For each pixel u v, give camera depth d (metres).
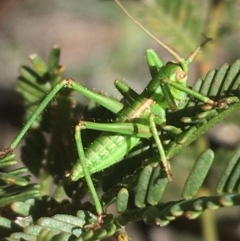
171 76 0.16
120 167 0.15
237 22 0.17
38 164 0.15
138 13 0.17
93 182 0.15
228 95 0.14
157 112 0.16
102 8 0.24
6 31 0.29
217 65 0.23
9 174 0.13
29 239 0.12
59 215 0.13
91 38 0.28
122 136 0.15
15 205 0.13
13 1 0.29
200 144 0.17
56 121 0.15
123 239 0.13
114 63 0.25
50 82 0.15
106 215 0.13
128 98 0.16
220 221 0.20
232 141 0.19
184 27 0.17
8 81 0.27
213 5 0.17
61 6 0.29
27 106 0.15
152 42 0.24
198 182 0.12
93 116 0.15
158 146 0.14
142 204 0.13
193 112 0.14
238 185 0.12
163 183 0.13
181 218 0.18
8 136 0.26
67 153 0.15
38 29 0.29
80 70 0.27
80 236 0.12
